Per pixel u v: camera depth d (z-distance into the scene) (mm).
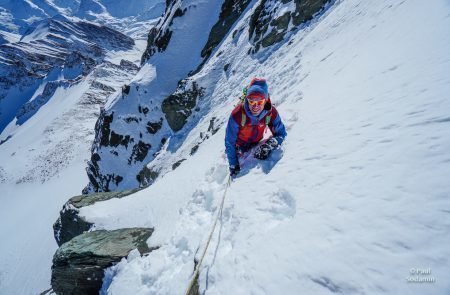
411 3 6109
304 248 2658
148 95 29734
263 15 18453
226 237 3904
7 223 52906
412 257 1887
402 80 3857
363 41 7086
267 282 2662
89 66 133375
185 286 3900
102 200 12039
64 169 64688
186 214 5879
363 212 2492
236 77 18984
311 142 4352
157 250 5664
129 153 31141
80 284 6383
